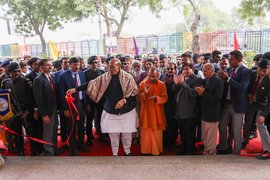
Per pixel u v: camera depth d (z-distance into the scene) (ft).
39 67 17.81
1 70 21.26
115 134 17.52
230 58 16.47
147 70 20.34
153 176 13.76
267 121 15.84
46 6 63.41
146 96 17.75
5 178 14.03
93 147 20.29
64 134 20.13
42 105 16.72
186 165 14.85
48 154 17.75
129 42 66.33
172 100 18.12
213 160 15.47
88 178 13.80
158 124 18.07
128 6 65.41
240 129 16.63
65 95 17.71
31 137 18.13
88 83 17.25
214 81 15.96
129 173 14.19
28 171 14.74
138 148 19.94
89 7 57.88
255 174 13.56
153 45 65.57
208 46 53.62
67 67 22.09
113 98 17.07
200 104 17.35
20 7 64.75
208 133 16.63
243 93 16.17
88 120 20.38
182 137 18.25
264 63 15.65
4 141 18.29
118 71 17.08
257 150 18.21
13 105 16.83
